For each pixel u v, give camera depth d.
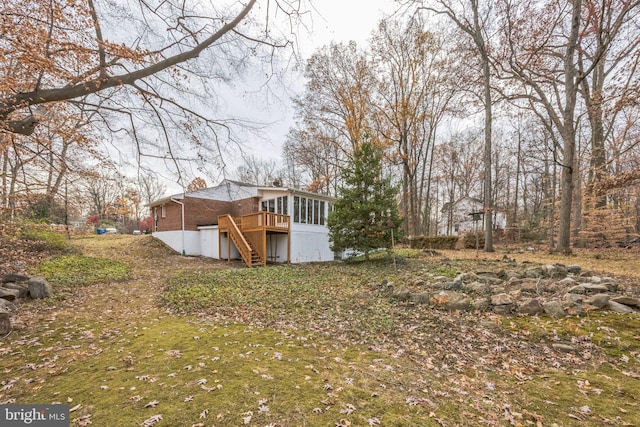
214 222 17.80
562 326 4.29
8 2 3.90
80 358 3.58
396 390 2.81
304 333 4.46
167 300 6.66
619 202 17.11
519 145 24.00
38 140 5.41
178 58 5.59
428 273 8.26
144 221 32.03
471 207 27.52
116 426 2.22
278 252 14.98
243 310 5.82
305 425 2.25
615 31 10.03
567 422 2.33
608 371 3.20
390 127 20.31
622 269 8.14
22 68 4.41
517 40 12.75
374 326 4.73
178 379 2.98
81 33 4.41
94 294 7.28
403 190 21.58
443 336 4.25
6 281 6.74
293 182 33.56
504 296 5.28
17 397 2.69
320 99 20.69
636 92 8.45
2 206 6.38
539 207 27.58
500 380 3.04
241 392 2.72
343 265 11.80
